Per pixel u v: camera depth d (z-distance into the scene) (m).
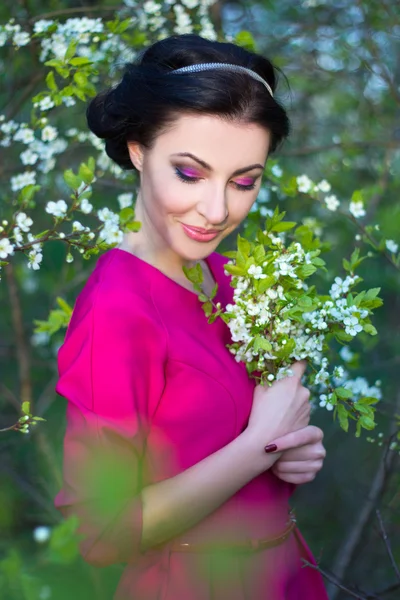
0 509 2.22
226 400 1.37
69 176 1.49
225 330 1.47
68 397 1.28
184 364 1.34
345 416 1.47
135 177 2.24
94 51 2.05
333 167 3.08
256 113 1.32
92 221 2.84
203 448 1.35
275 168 2.09
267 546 1.42
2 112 2.61
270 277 1.36
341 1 3.10
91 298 1.33
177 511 1.28
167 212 1.36
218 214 1.33
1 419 3.04
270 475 1.46
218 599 1.35
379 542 2.66
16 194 2.29
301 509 3.02
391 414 2.28
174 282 1.42
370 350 3.06
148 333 1.32
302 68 3.26
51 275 2.91
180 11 2.29
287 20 3.25
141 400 1.29
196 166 1.32
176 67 1.36
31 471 2.75
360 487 2.91
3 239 1.46
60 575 1.15
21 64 2.57
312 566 1.53
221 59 1.36
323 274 2.49
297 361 1.46
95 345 1.28
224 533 1.37
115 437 1.24
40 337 2.94
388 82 2.80
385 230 2.63
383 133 3.34
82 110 2.66
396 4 2.92
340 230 3.11
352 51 2.89
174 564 1.35
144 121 1.34
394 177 3.02
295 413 1.41
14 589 1.13
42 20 2.15
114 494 1.20
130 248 1.48
